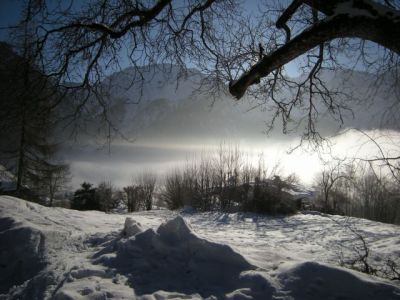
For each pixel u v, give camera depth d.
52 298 3.18
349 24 3.40
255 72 4.32
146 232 4.38
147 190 17.67
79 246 5.51
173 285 3.55
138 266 3.92
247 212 12.02
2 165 21.67
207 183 13.73
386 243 6.71
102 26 5.79
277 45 6.57
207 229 8.74
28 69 6.17
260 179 12.98
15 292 3.85
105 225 7.63
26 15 6.31
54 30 6.06
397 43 3.18
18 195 20.12
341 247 6.52
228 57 7.46
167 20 7.32
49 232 5.73
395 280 4.29
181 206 14.24
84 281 3.51
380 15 3.24
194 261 3.86
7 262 5.23
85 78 6.64
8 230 5.67
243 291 3.17
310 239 7.39
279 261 4.02
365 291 3.09
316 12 5.88
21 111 6.26
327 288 3.15
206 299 3.22
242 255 3.78
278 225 9.59
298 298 3.06
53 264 4.70
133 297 3.21
